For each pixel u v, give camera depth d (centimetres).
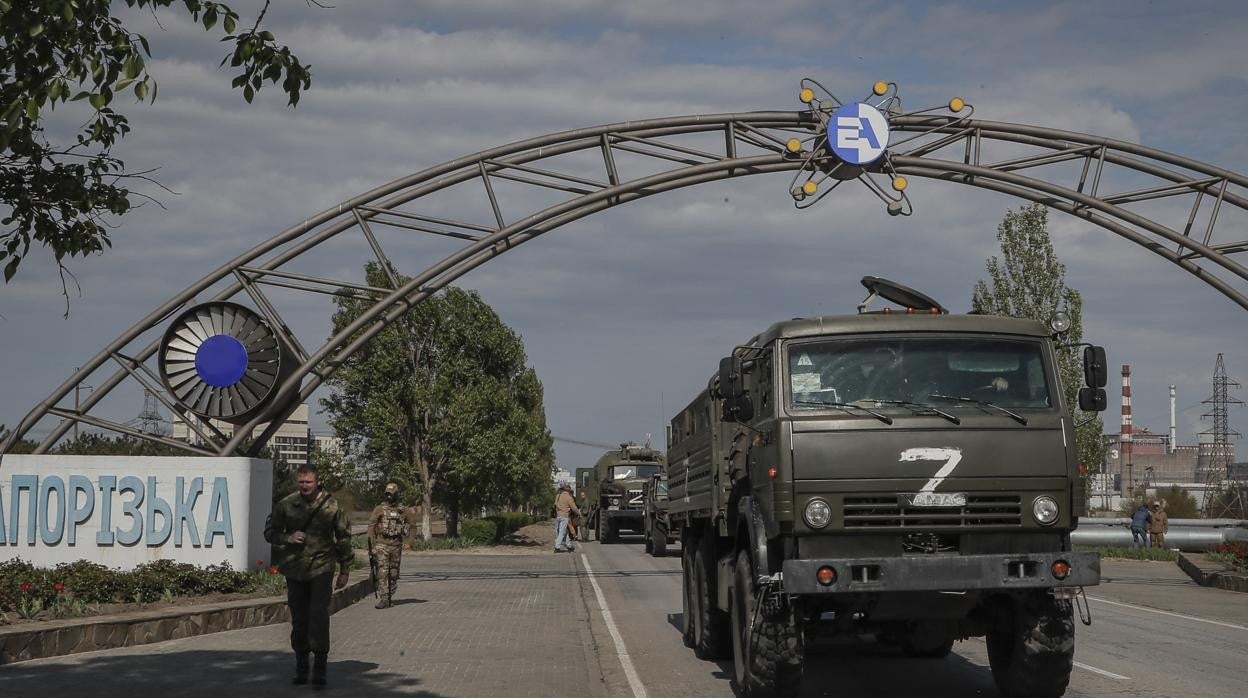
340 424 3912
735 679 1092
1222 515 7094
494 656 1309
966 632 1041
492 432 3916
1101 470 4053
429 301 3912
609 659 1345
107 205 1038
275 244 2273
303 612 1098
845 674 1212
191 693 1033
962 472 963
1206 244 2342
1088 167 2402
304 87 946
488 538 4112
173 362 2167
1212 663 1284
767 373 1030
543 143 2312
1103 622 1767
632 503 4622
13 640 1195
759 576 978
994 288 4066
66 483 1972
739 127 2356
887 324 1012
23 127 909
